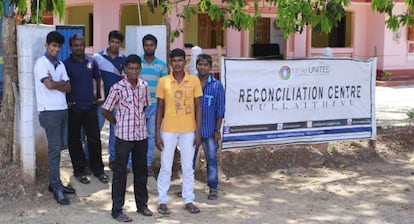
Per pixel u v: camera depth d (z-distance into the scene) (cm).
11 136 709
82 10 1978
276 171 820
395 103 1567
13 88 704
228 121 783
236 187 746
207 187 740
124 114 595
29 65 663
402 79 2123
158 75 723
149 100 611
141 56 742
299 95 837
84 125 700
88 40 1986
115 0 1722
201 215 631
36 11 728
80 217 614
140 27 771
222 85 705
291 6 845
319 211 653
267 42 2138
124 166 600
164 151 624
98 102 708
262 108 808
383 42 2111
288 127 833
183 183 640
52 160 650
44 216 615
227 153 821
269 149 860
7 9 750
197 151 706
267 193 721
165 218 618
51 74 629
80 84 679
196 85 626
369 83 903
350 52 2136
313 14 869
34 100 718
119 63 722
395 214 644
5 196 656
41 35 682
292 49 1977
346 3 838
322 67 852
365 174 823
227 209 655
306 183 771
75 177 707
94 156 713
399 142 973
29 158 675
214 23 1908
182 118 620
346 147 927
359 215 640
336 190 740
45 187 690
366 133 910
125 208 649
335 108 873
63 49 747
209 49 1798
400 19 1133
